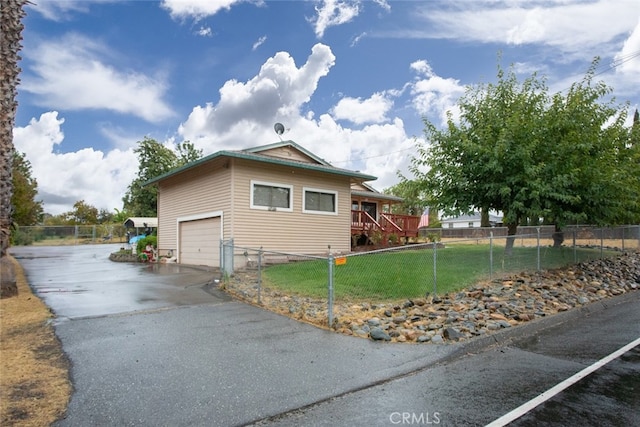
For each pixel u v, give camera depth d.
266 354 4.61
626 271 12.77
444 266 10.70
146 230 31.31
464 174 11.44
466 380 3.98
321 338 5.26
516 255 11.66
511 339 5.56
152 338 5.12
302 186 15.00
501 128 10.79
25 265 15.41
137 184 33.75
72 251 25.23
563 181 10.14
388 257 12.63
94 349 4.65
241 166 13.25
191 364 4.24
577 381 3.95
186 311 6.70
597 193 11.01
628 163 11.87
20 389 3.52
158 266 14.69
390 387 3.80
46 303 7.21
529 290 8.50
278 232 14.10
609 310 7.73
